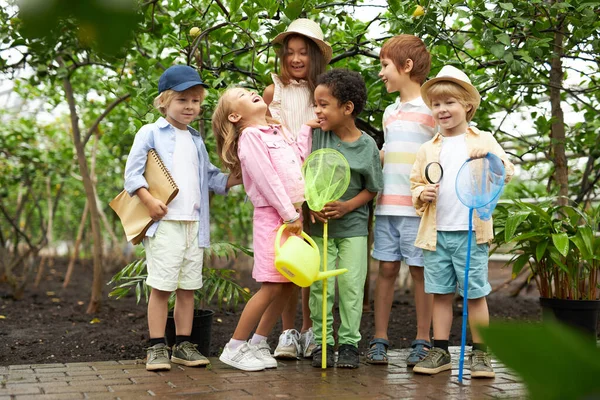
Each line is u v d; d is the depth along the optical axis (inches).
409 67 119.6
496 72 135.8
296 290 125.3
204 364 114.0
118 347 143.3
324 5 137.7
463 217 107.9
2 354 136.3
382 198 119.7
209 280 136.8
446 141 112.3
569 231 133.6
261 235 111.4
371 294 256.1
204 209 118.6
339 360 113.6
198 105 116.4
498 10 128.8
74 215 441.4
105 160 347.6
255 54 142.3
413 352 117.5
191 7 149.8
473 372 105.3
